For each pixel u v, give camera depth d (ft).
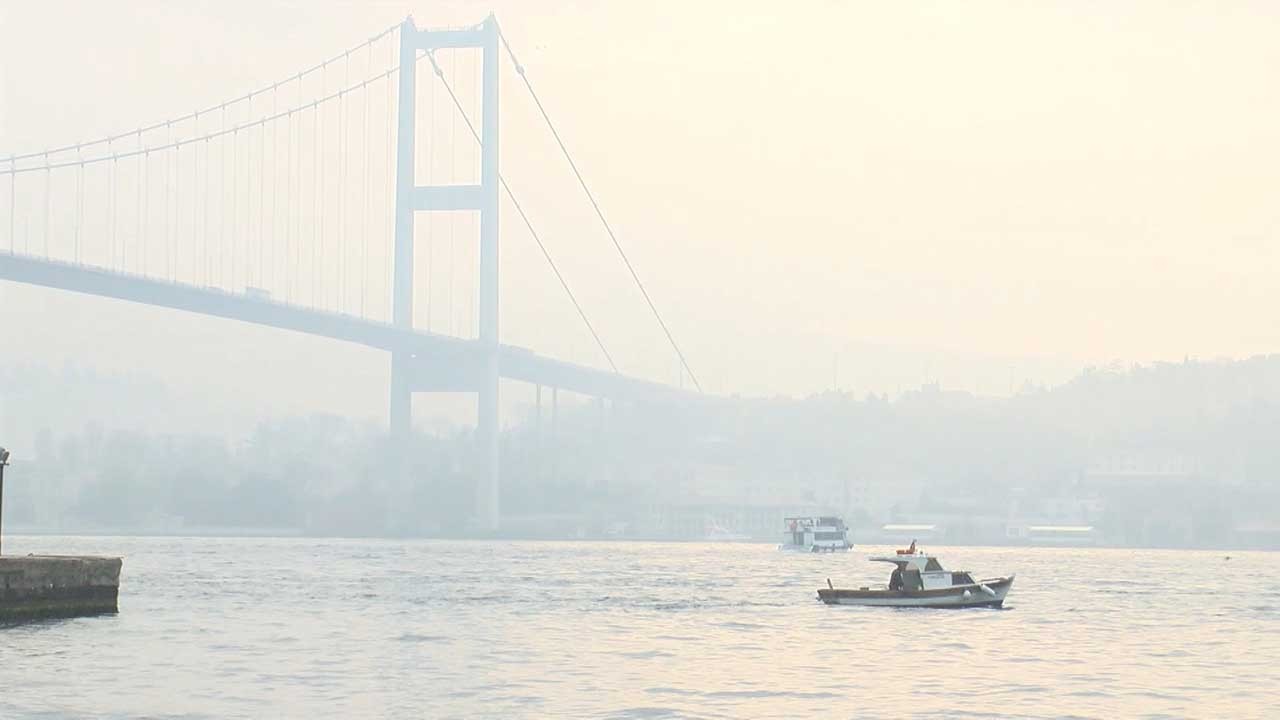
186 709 580.71
